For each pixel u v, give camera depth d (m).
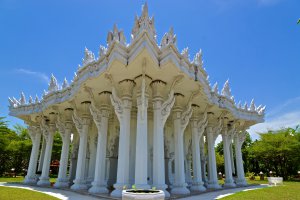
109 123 20.64
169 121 20.83
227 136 23.83
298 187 19.81
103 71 13.70
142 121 13.06
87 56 16.09
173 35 13.14
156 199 8.47
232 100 22.05
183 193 14.36
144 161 12.45
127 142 13.48
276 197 13.36
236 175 27.56
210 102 18.03
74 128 24.89
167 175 19.19
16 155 43.62
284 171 40.59
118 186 12.48
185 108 16.86
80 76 16.20
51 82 21.17
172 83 14.49
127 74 13.88
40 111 22.67
